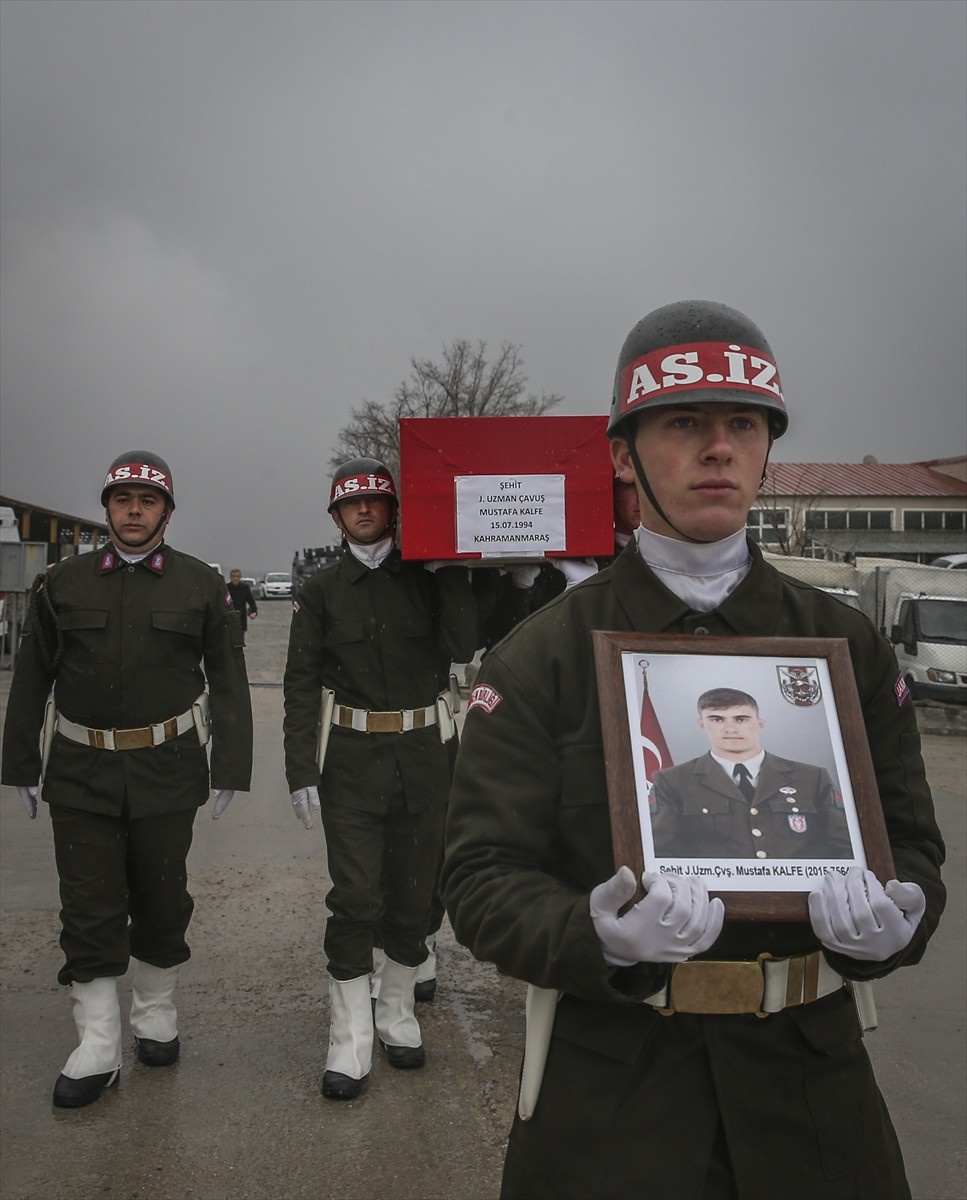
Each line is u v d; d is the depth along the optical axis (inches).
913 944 58.6
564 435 152.9
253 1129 136.8
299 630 161.5
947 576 676.7
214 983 183.5
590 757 61.6
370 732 156.8
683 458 62.7
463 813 62.7
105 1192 122.1
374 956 179.0
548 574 165.5
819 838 57.7
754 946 60.2
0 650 663.1
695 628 63.8
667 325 63.3
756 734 59.7
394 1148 132.7
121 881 148.3
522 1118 63.1
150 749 148.8
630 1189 57.1
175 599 152.5
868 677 65.2
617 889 53.3
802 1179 58.7
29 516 1631.4
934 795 369.7
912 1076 156.5
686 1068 59.1
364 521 159.3
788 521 1654.8
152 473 152.0
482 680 65.4
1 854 257.1
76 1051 144.4
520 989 188.4
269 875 245.1
